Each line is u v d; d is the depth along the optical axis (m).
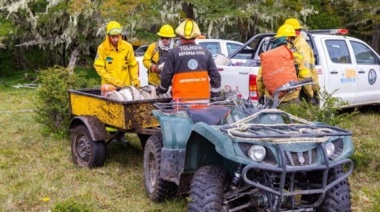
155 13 15.32
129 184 5.63
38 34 18.55
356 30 20.48
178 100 5.06
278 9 16.41
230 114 4.52
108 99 5.79
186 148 4.28
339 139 4.11
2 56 20.55
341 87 8.87
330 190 4.16
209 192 3.92
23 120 9.39
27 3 17.11
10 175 5.96
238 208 4.05
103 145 6.14
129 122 5.52
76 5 15.95
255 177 3.96
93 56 20.05
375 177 5.85
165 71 5.35
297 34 6.50
